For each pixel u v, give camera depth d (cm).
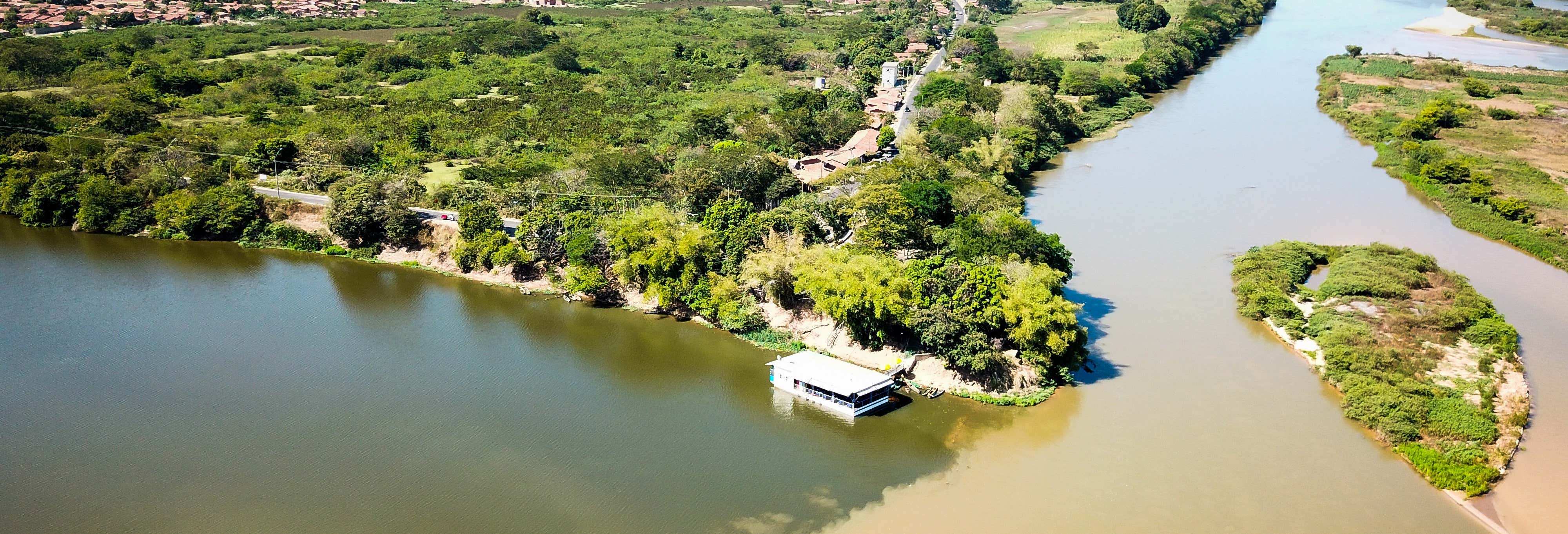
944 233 12850
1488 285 13538
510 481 8750
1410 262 13412
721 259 12369
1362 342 10925
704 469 8931
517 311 12675
